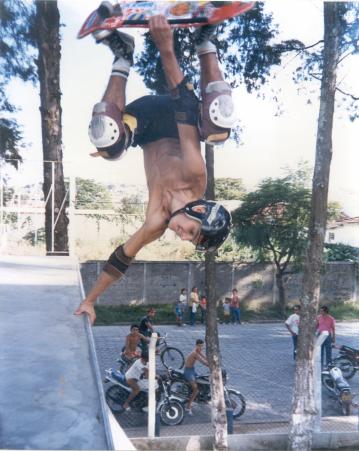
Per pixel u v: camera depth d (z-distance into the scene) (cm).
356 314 1677
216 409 704
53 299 472
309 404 715
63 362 294
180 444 699
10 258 780
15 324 376
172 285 1645
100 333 1377
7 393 249
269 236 1614
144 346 938
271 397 923
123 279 1612
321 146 740
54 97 1146
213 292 734
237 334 1418
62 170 1156
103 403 231
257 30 915
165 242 1842
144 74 668
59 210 1049
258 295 1702
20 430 212
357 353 1025
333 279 1752
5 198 1278
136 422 776
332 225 1927
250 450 723
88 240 1703
